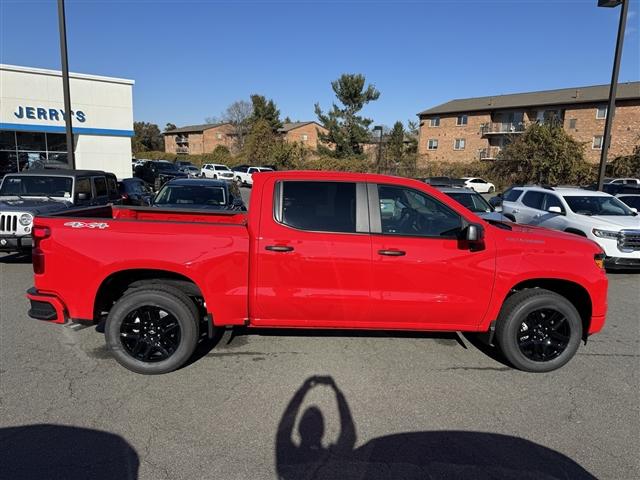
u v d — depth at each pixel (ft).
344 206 13.32
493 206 38.34
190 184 33.19
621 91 134.21
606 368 14.52
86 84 77.15
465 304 13.38
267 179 13.33
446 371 13.91
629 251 27.45
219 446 9.91
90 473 8.93
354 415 11.31
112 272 12.69
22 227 25.05
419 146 178.50
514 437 10.56
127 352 13.05
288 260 12.91
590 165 111.65
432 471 9.29
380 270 13.06
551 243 13.66
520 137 123.13
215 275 12.84
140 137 328.70
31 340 15.53
